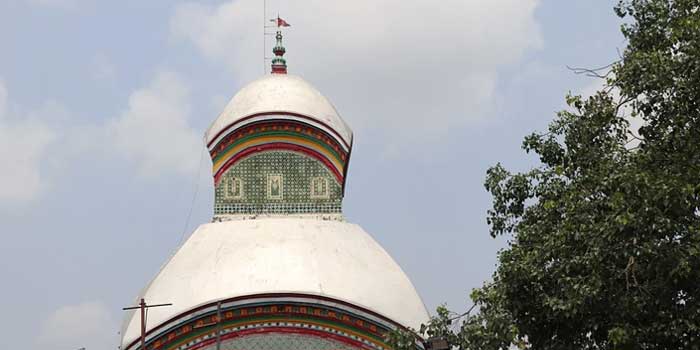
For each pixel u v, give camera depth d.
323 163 31.09
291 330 27.33
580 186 22.33
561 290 21.47
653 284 20.77
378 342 27.50
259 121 30.83
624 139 22.95
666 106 21.75
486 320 22.44
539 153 23.88
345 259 28.88
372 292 28.30
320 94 32.34
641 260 20.59
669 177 20.59
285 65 33.53
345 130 31.66
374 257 29.64
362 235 30.47
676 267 19.92
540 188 24.00
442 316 23.14
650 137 22.17
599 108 22.72
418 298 29.09
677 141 21.45
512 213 24.34
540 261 21.89
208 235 29.69
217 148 31.06
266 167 31.00
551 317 21.86
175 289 28.12
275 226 29.55
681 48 21.31
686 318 20.41
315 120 31.02
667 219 20.23
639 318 20.91
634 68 21.52
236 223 29.94
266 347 27.23
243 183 30.91
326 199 30.95
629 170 20.84
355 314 27.42
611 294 21.08
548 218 23.12
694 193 20.66
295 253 28.53
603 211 21.80
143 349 26.92
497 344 22.12
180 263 28.91
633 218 20.25
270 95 31.33
